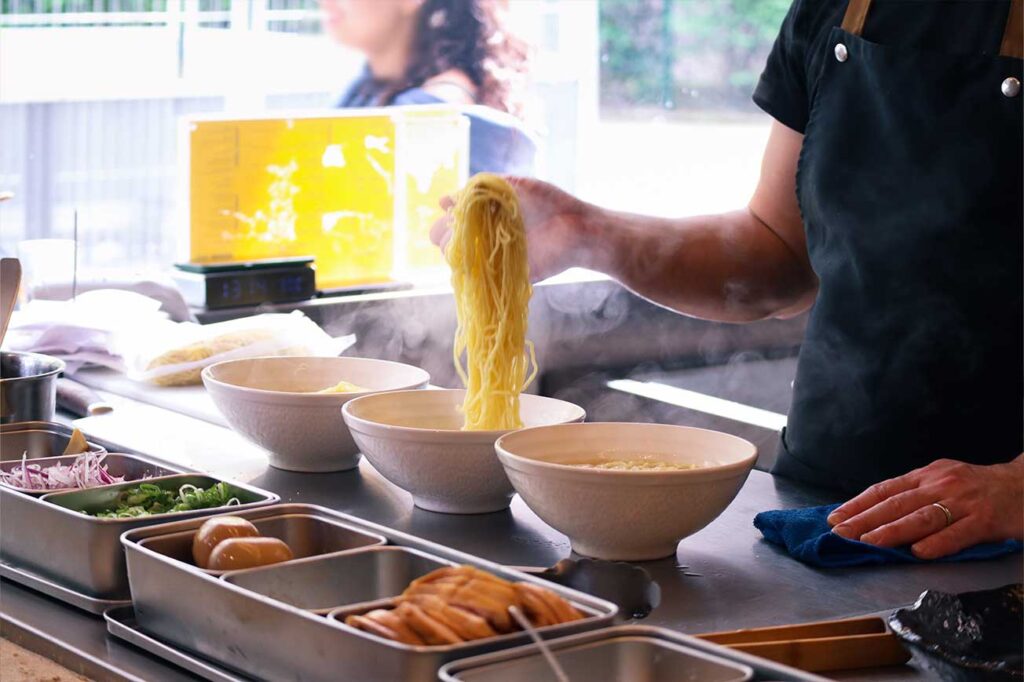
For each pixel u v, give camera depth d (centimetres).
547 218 221
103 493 148
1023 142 183
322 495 166
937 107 189
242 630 109
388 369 188
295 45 521
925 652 111
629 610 121
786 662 110
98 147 528
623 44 571
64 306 261
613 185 576
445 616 102
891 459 192
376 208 376
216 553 123
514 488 151
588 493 133
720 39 584
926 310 190
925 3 193
